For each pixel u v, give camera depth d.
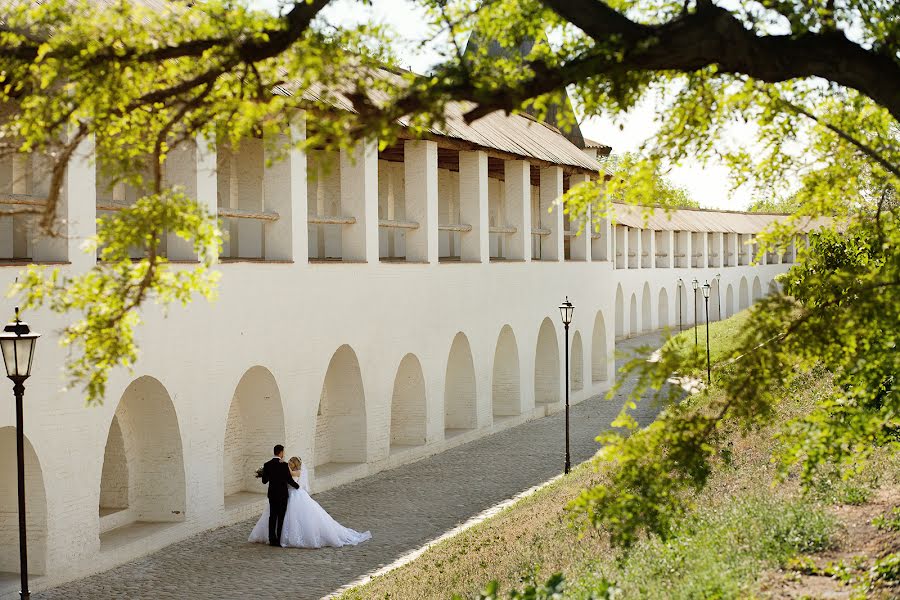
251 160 20.06
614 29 6.01
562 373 30.91
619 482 6.98
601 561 11.34
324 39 6.28
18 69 6.89
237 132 6.96
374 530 16.41
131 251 16.50
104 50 6.59
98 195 16.30
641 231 57.44
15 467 12.78
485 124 26.94
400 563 14.38
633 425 7.10
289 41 6.37
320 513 15.41
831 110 8.30
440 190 28.48
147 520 15.59
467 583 11.83
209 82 6.67
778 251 9.09
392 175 25.95
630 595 9.33
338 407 20.78
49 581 12.77
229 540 15.64
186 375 15.42
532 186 34.31
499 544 13.80
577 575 10.90
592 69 5.92
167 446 15.45
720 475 14.89
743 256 76.81
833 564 9.85
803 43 6.05
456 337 25.30
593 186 8.32
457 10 6.62
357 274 20.11
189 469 15.60
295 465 15.75
